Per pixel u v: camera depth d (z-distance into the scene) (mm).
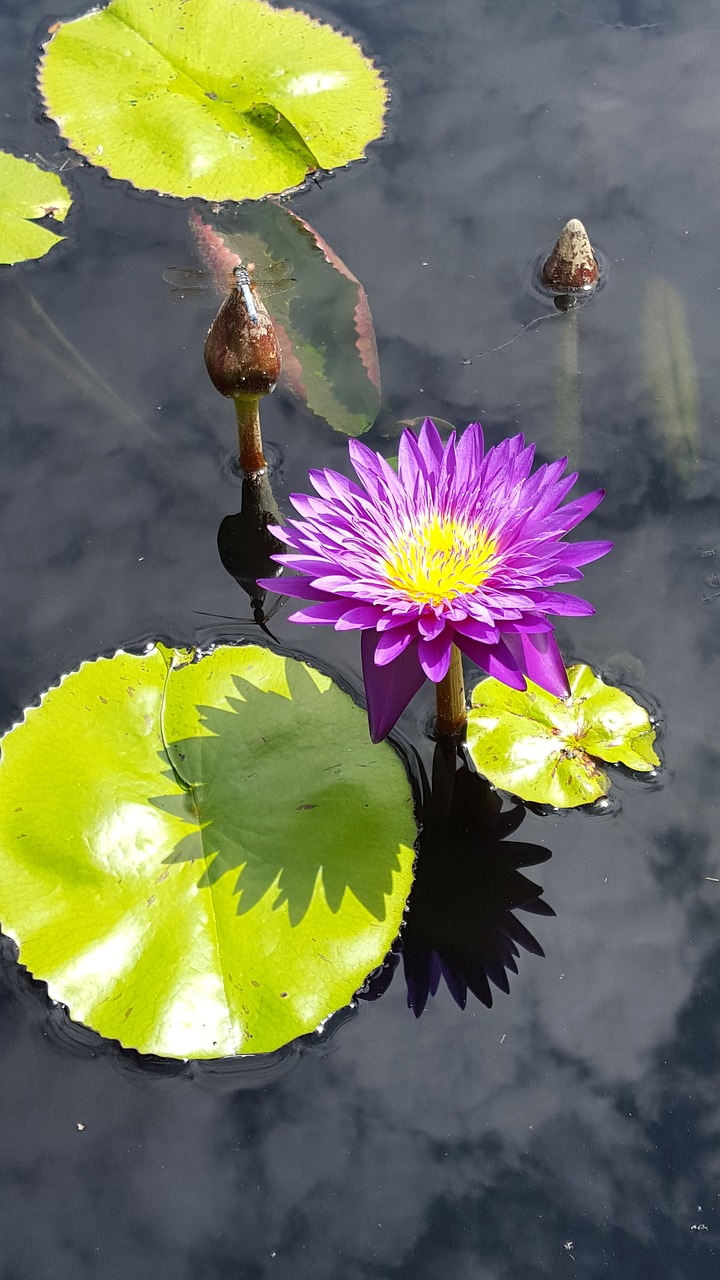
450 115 3070
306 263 2668
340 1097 1481
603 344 2484
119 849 1601
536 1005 1560
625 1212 1385
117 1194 1408
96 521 2180
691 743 1806
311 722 1776
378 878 1612
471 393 2379
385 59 3211
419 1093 1483
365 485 1660
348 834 1648
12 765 1675
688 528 2115
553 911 1641
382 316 2566
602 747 1775
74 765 1682
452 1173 1419
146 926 1537
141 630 1976
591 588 2021
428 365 2447
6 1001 1545
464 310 2578
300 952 1528
